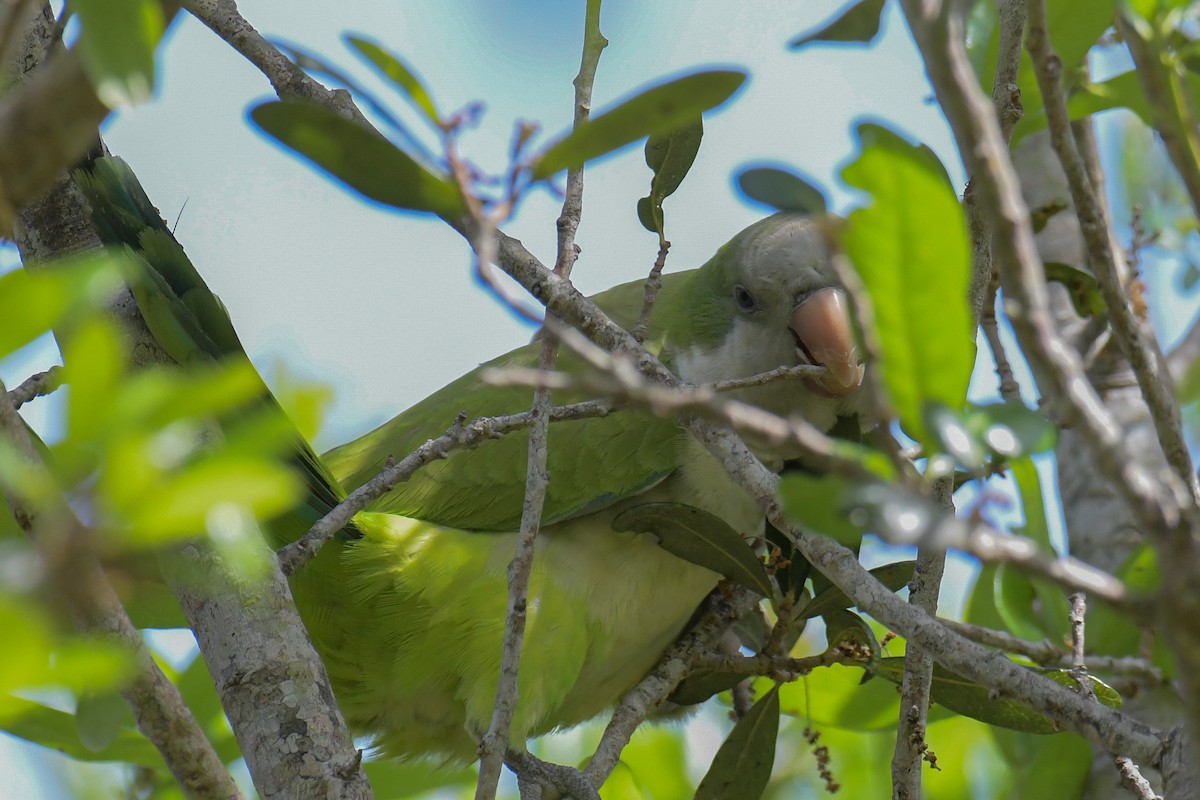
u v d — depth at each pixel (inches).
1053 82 154.2
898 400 133.4
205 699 292.0
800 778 345.7
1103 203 296.4
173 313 227.1
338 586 292.7
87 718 187.3
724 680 295.4
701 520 269.0
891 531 118.4
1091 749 287.9
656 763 350.0
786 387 311.7
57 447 105.7
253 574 150.2
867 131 130.6
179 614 252.4
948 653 168.2
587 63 210.1
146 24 123.6
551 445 304.3
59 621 112.3
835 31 251.3
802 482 127.7
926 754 223.5
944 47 118.4
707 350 324.5
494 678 289.0
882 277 129.0
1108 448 112.0
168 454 102.6
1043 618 299.4
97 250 224.1
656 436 303.0
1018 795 290.7
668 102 143.4
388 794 331.6
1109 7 256.2
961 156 127.3
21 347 108.0
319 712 192.2
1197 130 187.9
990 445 134.3
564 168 147.2
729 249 328.8
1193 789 149.5
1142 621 111.5
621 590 300.2
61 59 123.2
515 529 301.0
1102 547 307.6
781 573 276.4
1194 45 199.3
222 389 105.0
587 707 321.4
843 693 311.0
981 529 117.3
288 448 263.6
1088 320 325.7
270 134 164.1
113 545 99.1
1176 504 110.0
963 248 126.0
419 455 213.2
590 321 210.1
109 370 104.7
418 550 294.2
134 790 300.5
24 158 124.6
